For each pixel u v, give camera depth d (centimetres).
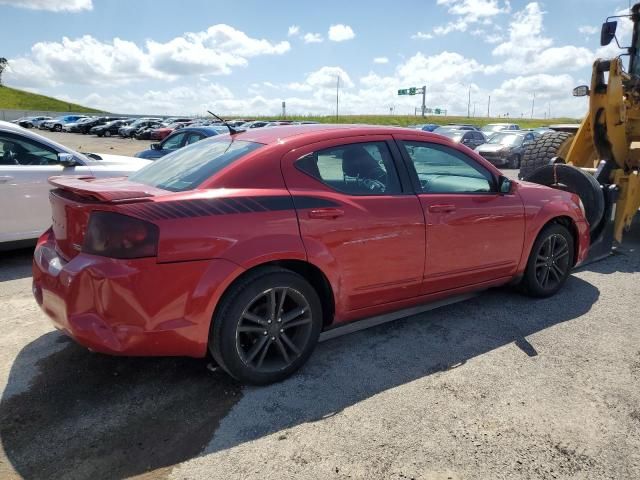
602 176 613
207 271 280
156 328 273
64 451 252
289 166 320
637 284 515
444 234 376
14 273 544
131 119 4978
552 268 470
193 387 312
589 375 329
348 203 331
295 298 318
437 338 384
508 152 1889
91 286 270
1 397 298
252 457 249
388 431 270
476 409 290
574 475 238
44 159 614
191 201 283
